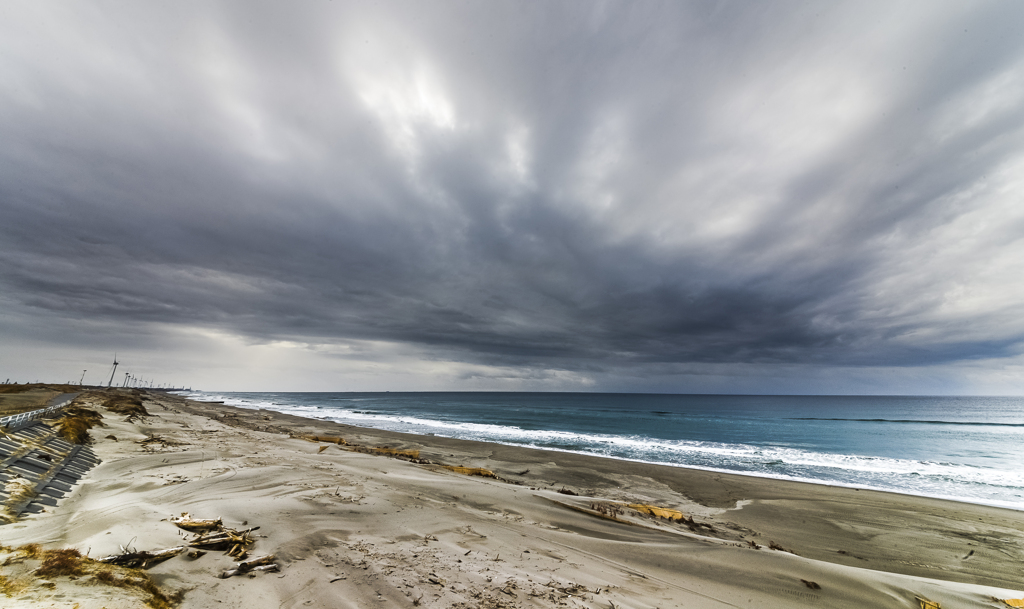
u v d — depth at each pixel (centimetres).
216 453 1378
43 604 305
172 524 630
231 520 698
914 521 1201
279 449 1645
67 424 1391
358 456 1605
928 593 669
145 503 757
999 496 1508
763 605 594
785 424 4291
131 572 430
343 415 5269
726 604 587
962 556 961
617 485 1573
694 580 664
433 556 645
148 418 2525
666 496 1439
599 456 2323
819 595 638
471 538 756
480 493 1103
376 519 808
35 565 372
